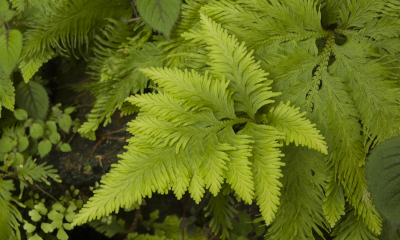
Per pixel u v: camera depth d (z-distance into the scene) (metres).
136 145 0.76
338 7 0.82
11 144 0.93
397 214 0.73
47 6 0.87
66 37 0.94
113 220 1.07
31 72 0.89
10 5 0.90
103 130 0.96
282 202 0.80
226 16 0.82
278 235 0.80
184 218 1.03
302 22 0.82
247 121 0.78
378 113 0.78
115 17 0.91
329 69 0.81
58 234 0.93
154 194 1.09
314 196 0.79
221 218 0.88
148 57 0.86
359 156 0.78
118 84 0.87
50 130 0.95
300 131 0.75
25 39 0.88
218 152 0.75
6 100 0.90
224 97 0.77
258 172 0.75
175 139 0.75
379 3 0.81
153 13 0.81
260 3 0.81
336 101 0.79
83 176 0.95
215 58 0.78
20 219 0.91
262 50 0.81
